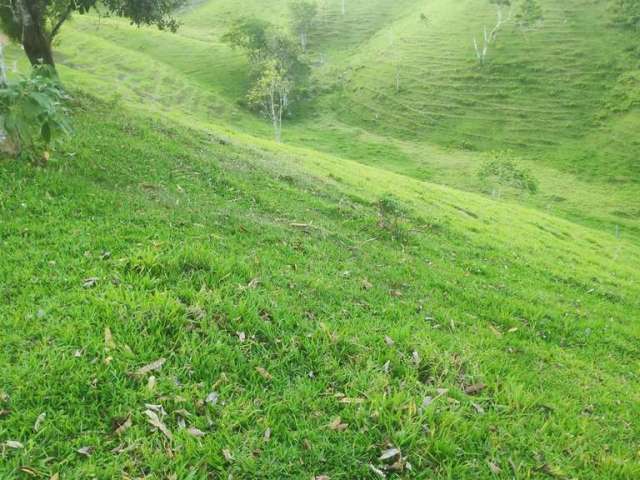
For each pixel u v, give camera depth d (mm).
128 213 8898
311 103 106125
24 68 65250
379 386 5312
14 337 4996
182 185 12617
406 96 100812
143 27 132625
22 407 4336
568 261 22484
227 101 98625
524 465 4758
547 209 61562
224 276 6797
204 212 10492
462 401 5445
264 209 13133
